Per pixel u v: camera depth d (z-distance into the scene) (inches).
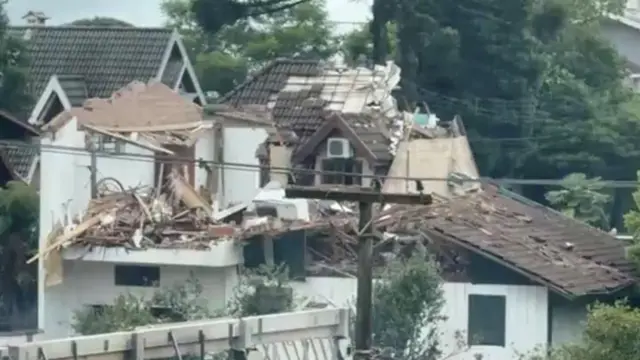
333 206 2349.9
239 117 2544.3
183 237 2256.4
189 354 1560.0
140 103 2437.3
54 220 2320.4
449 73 3580.2
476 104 3563.0
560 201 3026.6
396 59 3604.8
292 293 2127.2
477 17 3570.4
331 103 2898.6
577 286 2134.6
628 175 3486.7
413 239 2192.4
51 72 3440.0
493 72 3570.4
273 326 1647.4
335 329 1728.6
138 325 1969.7
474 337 2159.2
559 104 3577.8
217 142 2497.5
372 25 3757.4
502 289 2166.6
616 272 2256.4
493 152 3501.5
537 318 2155.5
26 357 1427.2
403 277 2053.4
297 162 2620.6
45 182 2333.9
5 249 2507.4
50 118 3221.0
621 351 1841.8
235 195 2506.2
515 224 2354.8
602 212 3038.9
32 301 2501.2
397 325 2047.2
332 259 2240.4
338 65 3090.6
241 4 3718.0
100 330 2034.9
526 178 3506.4
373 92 2925.7
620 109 3599.9
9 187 2556.6
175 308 2105.1
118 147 2343.8
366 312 1369.3
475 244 2169.0
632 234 2378.2
